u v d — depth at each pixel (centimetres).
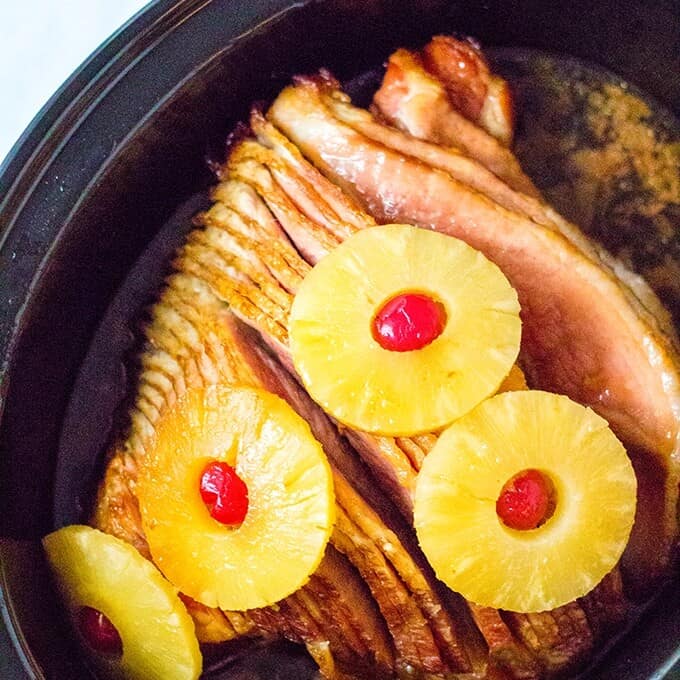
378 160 54
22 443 53
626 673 50
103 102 51
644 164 59
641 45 57
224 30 51
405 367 48
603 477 48
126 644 51
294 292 52
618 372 54
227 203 54
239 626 52
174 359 54
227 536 49
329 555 51
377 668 52
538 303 54
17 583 50
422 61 57
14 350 50
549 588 48
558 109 60
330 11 53
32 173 50
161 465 50
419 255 49
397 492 52
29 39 61
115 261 56
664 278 58
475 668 51
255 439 49
